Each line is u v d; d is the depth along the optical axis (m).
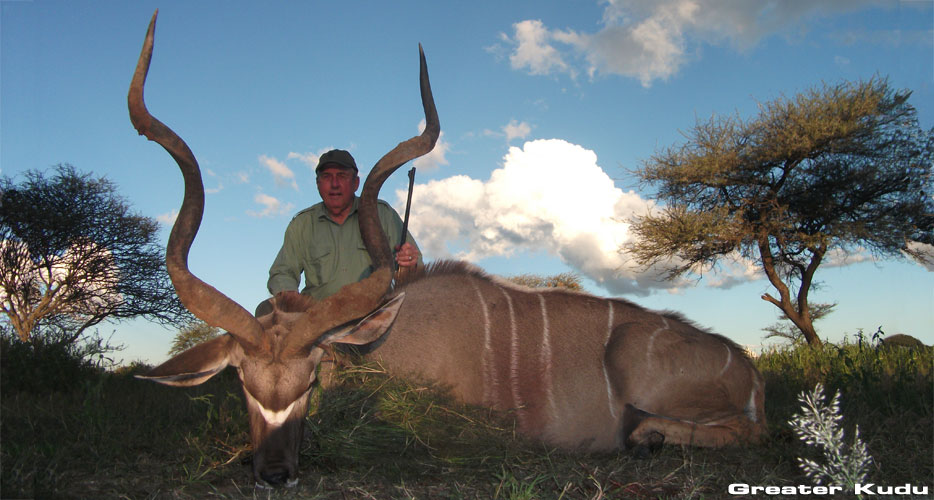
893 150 15.73
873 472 2.99
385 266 3.08
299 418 2.90
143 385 5.47
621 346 3.67
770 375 6.27
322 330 2.88
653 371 3.60
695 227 16.12
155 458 3.19
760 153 15.56
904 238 15.61
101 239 12.86
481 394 3.63
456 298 3.81
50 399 4.82
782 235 16.05
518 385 3.65
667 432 3.50
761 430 3.62
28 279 12.23
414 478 2.97
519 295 3.90
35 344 6.17
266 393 2.84
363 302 2.96
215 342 3.03
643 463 3.27
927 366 6.09
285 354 2.87
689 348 3.67
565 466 3.18
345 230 4.14
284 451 2.81
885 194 16.05
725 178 16.14
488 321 3.75
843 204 16.11
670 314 3.98
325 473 3.01
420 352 3.59
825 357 7.70
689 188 16.89
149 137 2.86
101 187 13.05
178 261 2.87
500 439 3.32
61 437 3.36
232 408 3.84
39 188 12.34
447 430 3.26
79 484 2.78
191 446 3.22
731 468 3.15
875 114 15.41
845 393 4.82
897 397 4.45
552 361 3.69
